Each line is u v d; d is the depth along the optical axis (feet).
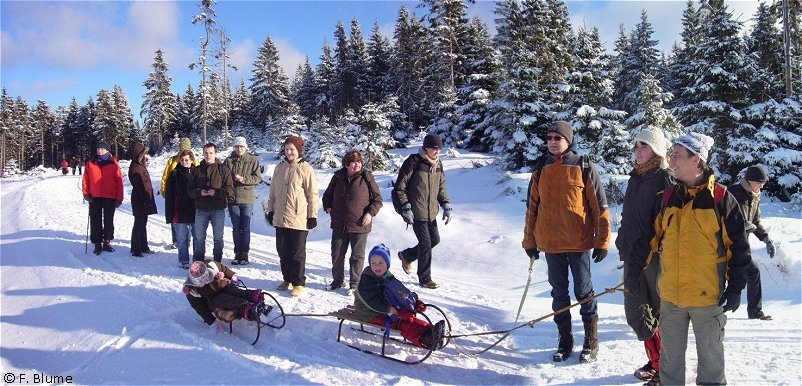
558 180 15.43
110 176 28.78
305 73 195.21
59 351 15.75
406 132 113.60
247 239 27.76
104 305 19.44
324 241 36.76
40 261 26.63
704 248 10.92
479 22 135.23
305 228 22.29
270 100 183.32
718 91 52.34
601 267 27.17
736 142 48.75
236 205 27.37
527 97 60.03
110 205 28.99
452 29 113.91
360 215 22.71
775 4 81.46
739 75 52.24
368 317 16.10
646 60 133.80
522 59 62.03
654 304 13.21
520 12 66.03
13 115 255.91
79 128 264.93
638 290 12.98
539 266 28.04
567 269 15.74
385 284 15.89
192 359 14.71
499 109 63.62
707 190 11.02
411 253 25.82
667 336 11.67
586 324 15.34
